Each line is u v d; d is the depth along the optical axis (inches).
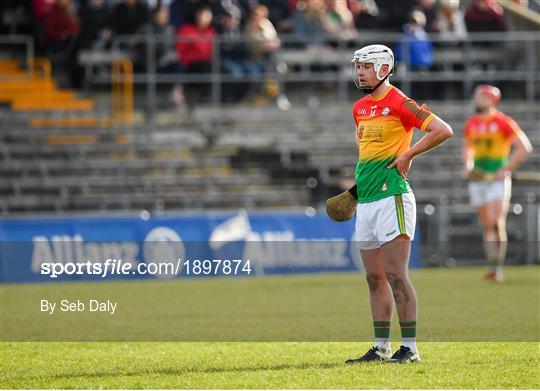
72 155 3346.5
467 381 1054.4
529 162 3499.0
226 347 1393.9
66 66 3599.9
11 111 3435.0
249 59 3563.0
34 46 3629.4
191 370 1162.6
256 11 3558.1
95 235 2650.1
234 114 3570.4
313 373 1115.3
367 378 1074.1
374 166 1192.8
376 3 3816.4
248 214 2775.6
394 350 1354.6
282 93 3678.6
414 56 3595.0
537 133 3612.2
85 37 3558.1
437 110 3639.3
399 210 1182.9
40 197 3100.4
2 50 3641.7
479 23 3725.4
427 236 3004.4
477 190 2504.9
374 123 1194.0
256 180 3321.9
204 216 2746.1
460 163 3467.0
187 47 3501.5
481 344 1382.9
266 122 3565.5
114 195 3166.8
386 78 1198.9
